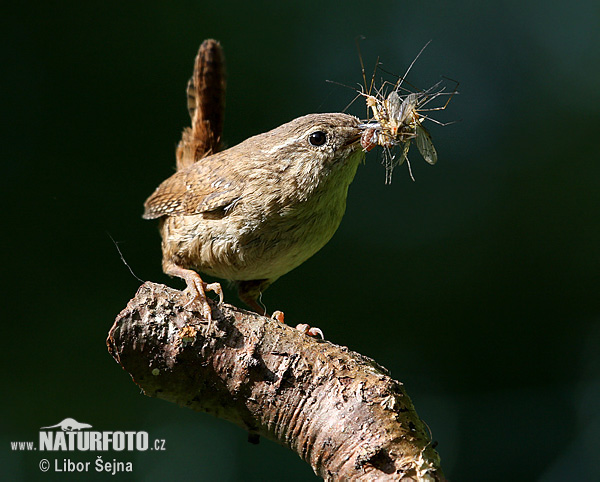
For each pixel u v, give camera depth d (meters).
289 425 4.56
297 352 4.61
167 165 11.20
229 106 11.46
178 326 4.62
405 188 12.07
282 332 4.71
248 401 4.62
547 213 11.70
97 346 10.25
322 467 4.46
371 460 4.23
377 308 11.27
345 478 4.32
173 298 4.72
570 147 12.06
